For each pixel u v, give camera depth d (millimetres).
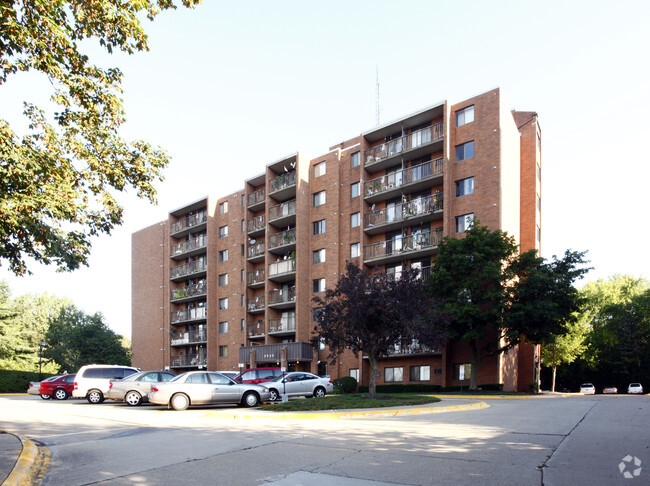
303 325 40875
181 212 56156
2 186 9469
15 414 17500
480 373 31859
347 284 21078
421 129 36938
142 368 55812
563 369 60781
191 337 51031
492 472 7211
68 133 11320
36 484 7113
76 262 10922
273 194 45125
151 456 8969
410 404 18625
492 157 33125
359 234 40031
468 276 30078
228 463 8242
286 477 7184
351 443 9914
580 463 7660
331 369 39438
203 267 51406
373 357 21406
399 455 8539
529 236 38656
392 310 20156
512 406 18969
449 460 8055
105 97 11055
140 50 10398
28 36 8906
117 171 11844
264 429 12461
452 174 34938
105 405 22766
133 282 59031
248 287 46812
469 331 28953
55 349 58031
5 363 52219
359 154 41375
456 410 17656
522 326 28953
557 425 12055
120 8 9812
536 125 40000
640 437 9906
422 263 36062
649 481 6574
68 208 10336
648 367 57062
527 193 39406
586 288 60125
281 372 27469
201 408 20141
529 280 29172
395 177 38094
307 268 42281
